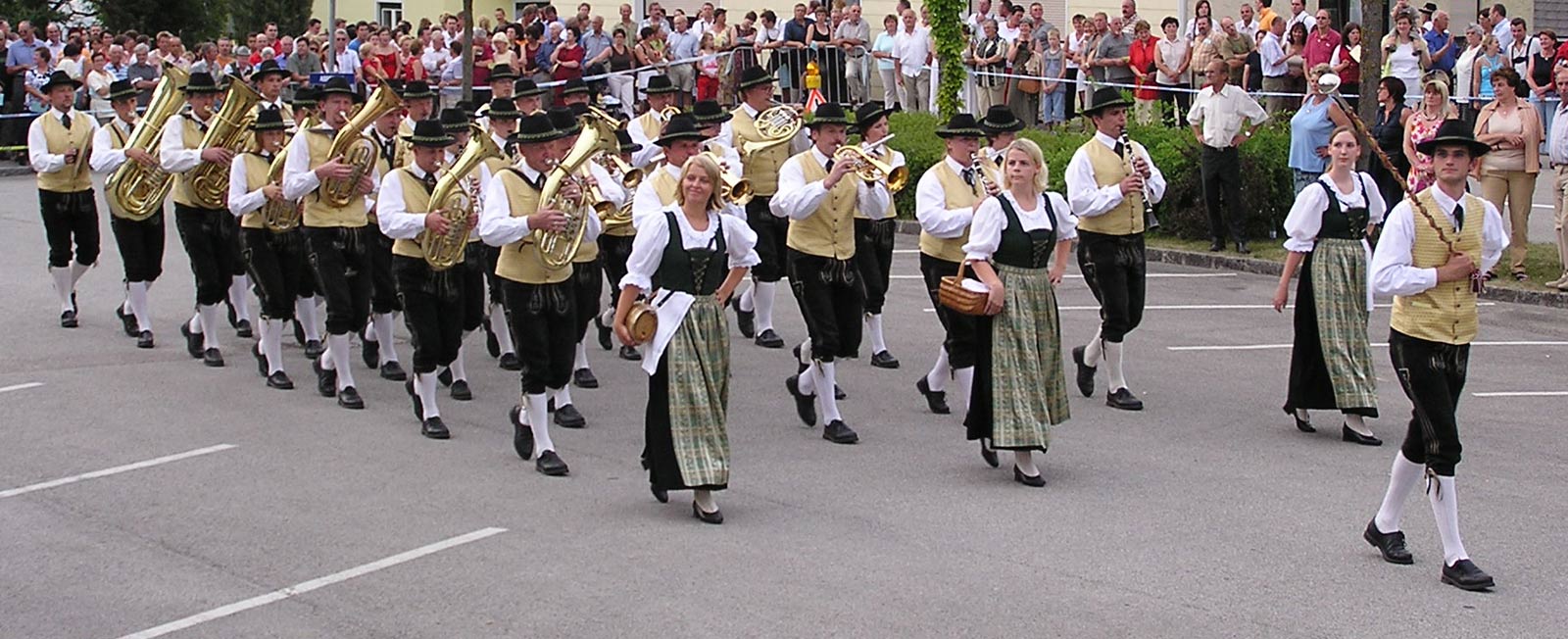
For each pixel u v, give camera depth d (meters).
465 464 9.48
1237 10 25.14
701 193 8.12
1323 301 9.90
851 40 23.86
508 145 11.08
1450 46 21.02
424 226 9.73
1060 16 26.42
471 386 11.68
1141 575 7.41
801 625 6.75
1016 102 22.80
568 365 9.50
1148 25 21.81
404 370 12.09
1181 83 21.31
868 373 12.07
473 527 8.17
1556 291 14.91
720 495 8.78
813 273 10.12
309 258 11.09
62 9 37.25
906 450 9.82
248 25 41.84
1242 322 13.93
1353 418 9.99
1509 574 7.47
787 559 7.64
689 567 7.51
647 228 8.05
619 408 11.02
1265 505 8.58
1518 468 9.31
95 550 7.85
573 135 9.54
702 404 8.12
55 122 13.44
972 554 7.72
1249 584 7.30
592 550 7.79
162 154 12.00
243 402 11.05
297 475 9.19
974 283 8.72
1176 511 8.46
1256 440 10.04
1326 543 7.92
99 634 6.74
